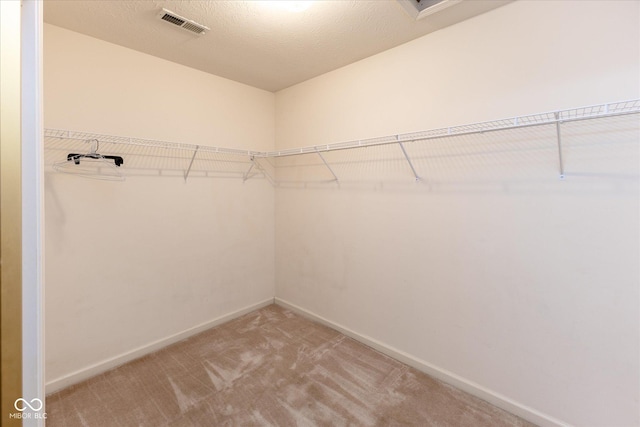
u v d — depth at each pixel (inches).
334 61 94.7
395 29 75.9
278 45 84.0
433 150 79.0
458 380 76.6
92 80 79.2
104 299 83.2
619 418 56.6
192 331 102.4
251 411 68.1
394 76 85.9
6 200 18.5
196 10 67.1
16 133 18.9
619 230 55.2
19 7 19.1
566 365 61.7
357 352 92.7
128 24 72.9
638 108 50.1
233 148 111.7
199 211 103.3
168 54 89.5
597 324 58.1
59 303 75.7
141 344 90.8
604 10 55.1
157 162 92.5
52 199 74.2
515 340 68.0
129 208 87.3
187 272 101.0
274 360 88.0
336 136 101.9
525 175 65.0
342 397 72.8
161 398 72.1
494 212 69.7
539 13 61.9
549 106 61.4
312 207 112.0
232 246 113.4
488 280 71.3
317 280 111.8
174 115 95.7
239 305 116.8
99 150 81.0
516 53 65.0
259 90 119.5
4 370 18.6
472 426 64.4
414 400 72.1
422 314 83.4
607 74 55.2
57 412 67.3
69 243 77.0
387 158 89.0
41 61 22.0
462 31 72.5
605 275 56.9
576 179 59.1
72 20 70.9
